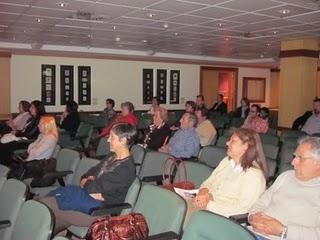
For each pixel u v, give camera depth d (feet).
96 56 35.73
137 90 40.19
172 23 20.79
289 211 7.25
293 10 16.84
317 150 7.03
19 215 7.49
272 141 17.90
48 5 16.89
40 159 13.65
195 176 10.96
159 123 17.62
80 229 8.95
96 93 37.83
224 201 8.53
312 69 26.58
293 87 26.58
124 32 24.35
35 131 20.83
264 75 51.21
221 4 16.01
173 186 10.16
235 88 48.47
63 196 9.37
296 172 7.36
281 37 25.22
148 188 8.23
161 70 41.68
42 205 7.09
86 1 16.02
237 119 27.55
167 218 7.38
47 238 6.59
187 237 6.52
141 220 7.34
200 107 22.02
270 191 7.98
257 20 19.33
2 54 32.09
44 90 35.06
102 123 28.86
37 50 31.40
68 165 12.74
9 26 22.52
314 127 22.76
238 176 8.63
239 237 5.84
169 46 31.89
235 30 22.70
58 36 26.58
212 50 34.55
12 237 7.47
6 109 32.99
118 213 8.80
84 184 9.93
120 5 16.65
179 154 15.23
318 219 6.97
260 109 22.81
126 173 9.46
